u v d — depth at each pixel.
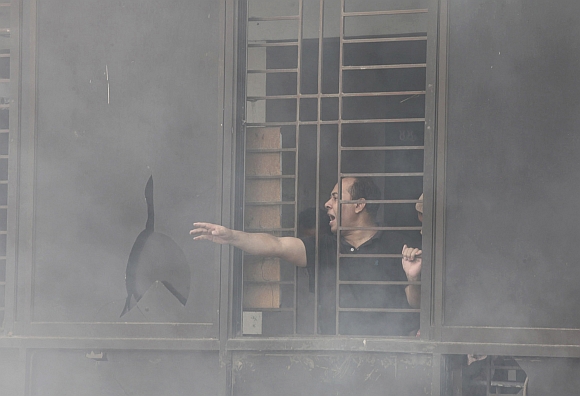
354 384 12.03
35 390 12.85
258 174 13.00
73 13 12.98
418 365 11.88
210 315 12.45
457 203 11.94
